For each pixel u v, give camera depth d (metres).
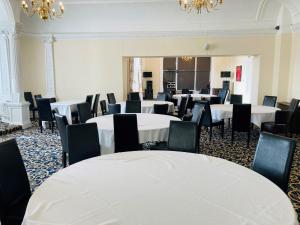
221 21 7.47
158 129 3.63
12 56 6.72
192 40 7.72
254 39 7.47
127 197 1.61
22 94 6.99
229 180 1.87
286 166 2.06
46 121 6.60
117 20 7.79
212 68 13.84
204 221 1.35
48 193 1.66
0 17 6.56
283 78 7.27
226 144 5.52
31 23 8.03
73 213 1.42
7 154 2.01
